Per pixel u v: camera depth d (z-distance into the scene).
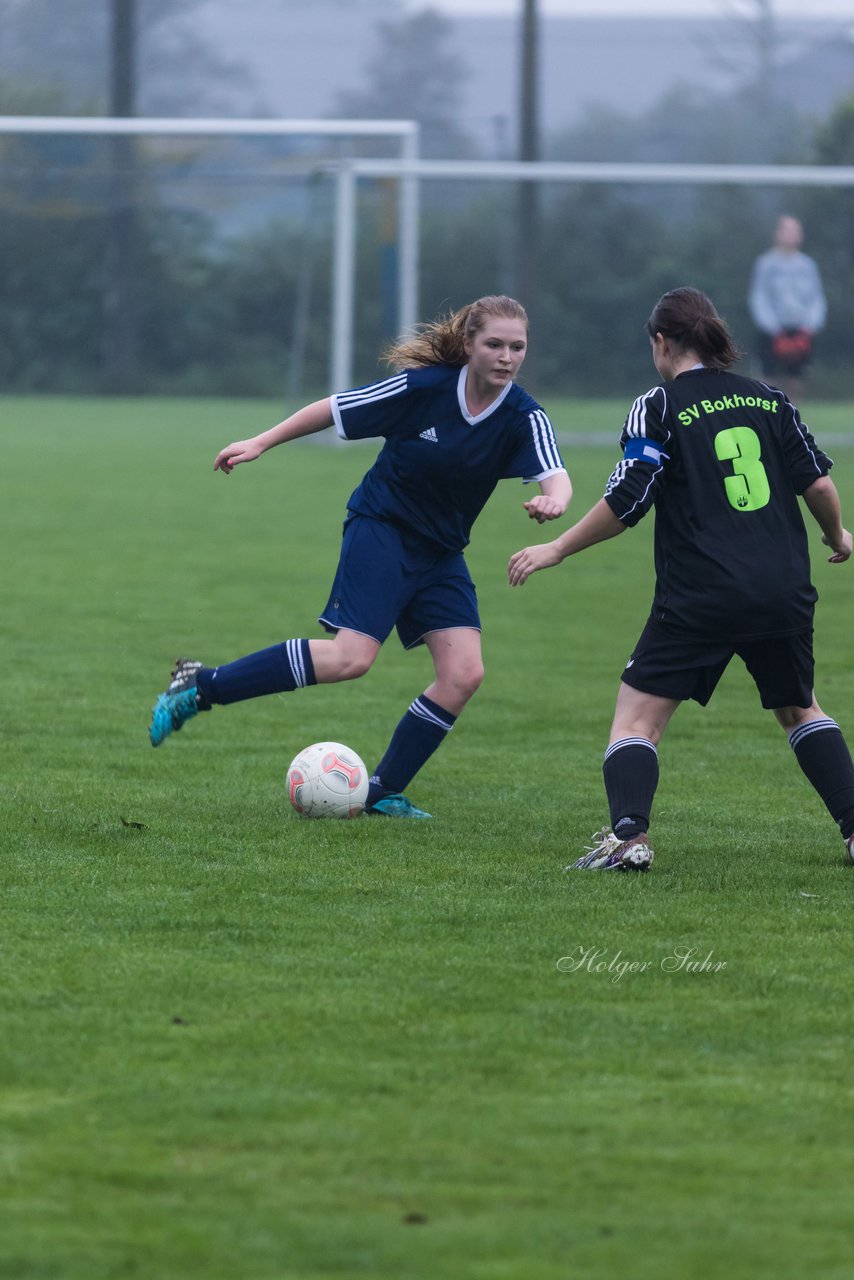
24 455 66.38
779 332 76.88
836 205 93.88
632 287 95.50
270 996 12.22
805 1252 8.66
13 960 12.94
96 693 25.88
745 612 15.76
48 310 106.69
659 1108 10.38
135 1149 9.68
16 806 18.30
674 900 14.98
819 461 16.22
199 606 34.84
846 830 16.38
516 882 15.52
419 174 73.00
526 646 31.72
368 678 28.28
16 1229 8.76
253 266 106.69
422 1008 12.03
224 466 17.50
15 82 137.75
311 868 15.90
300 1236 8.72
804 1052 11.34
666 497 16.09
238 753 21.91
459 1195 9.21
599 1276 8.39
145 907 14.46
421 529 18.08
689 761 22.31
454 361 17.61
